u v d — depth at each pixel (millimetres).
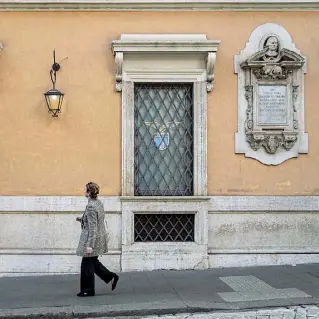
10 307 8062
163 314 7832
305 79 10992
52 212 10672
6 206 10633
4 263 10555
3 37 10805
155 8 10859
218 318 7559
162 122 11023
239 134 10883
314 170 10969
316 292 8672
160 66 10828
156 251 10633
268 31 10961
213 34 10930
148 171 10977
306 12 11023
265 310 7844
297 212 10922
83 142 10781
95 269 8742
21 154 10742
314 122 10992
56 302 8328
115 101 10828
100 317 7750
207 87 10820
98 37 10852
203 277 9938
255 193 10891
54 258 10617
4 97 10766
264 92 10891
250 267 10742
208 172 10844
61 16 10852
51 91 10500
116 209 10695
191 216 10867
